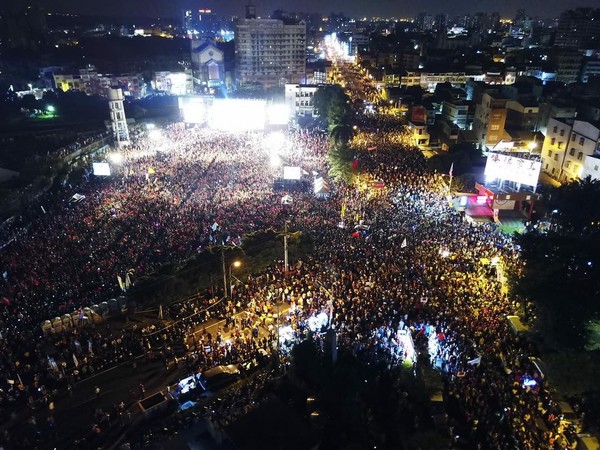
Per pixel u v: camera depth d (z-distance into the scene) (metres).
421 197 60.94
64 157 83.38
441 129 104.62
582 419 26.19
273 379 28.34
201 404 27.61
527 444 24.86
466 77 161.38
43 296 39.94
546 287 33.94
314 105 119.50
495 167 58.00
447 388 29.50
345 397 25.11
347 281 40.09
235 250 40.09
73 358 32.34
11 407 28.83
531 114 98.56
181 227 52.38
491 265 42.94
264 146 87.69
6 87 148.00
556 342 30.45
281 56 177.38
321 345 30.73
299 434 22.86
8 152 93.25
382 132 99.94
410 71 165.25
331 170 70.69
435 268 42.12
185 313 38.41
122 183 69.31
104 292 41.16
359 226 50.97
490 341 33.22
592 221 49.12
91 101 137.12
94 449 25.77
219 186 66.31
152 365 32.69
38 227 54.59
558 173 77.31
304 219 53.28
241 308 38.38
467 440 25.61
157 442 25.09
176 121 118.81
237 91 155.75
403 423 25.11
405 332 32.53
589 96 110.12
